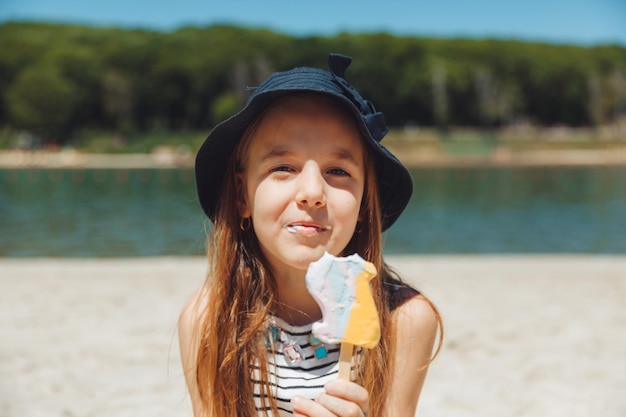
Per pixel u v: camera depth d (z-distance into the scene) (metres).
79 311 6.16
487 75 89.19
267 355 2.00
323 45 86.12
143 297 6.79
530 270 8.43
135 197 27.11
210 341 2.03
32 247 13.70
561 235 15.75
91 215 19.95
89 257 12.34
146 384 4.16
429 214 20.66
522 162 63.28
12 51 83.81
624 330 5.50
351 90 1.92
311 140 1.82
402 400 2.03
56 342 5.12
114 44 89.94
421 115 89.06
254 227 1.92
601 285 7.46
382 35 89.31
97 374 4.36
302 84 1.84
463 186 34.19
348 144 1.87
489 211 21.56
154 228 16.67
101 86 80.56
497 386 4.15
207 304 2.11
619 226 17.45
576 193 29.28
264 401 1.99
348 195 1.85
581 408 3.79
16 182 37.62
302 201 1.79
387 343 2.01
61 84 76.62
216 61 84.12
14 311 6.18
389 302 2.08
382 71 85.31
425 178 41.34
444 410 3.77
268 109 1.89
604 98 95.12
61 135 76.94
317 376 1.97
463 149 70.56
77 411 3.70
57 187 33.62
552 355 4.81
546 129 96.00
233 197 2.08
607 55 105.56
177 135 79.75
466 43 97.75
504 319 5.87
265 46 89.31
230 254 2.07
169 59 84.56
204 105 85.69
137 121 84.81
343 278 1.69
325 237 1.82
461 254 12.81
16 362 4.62
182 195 28.08
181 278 7.87
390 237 15.41
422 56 89.50
